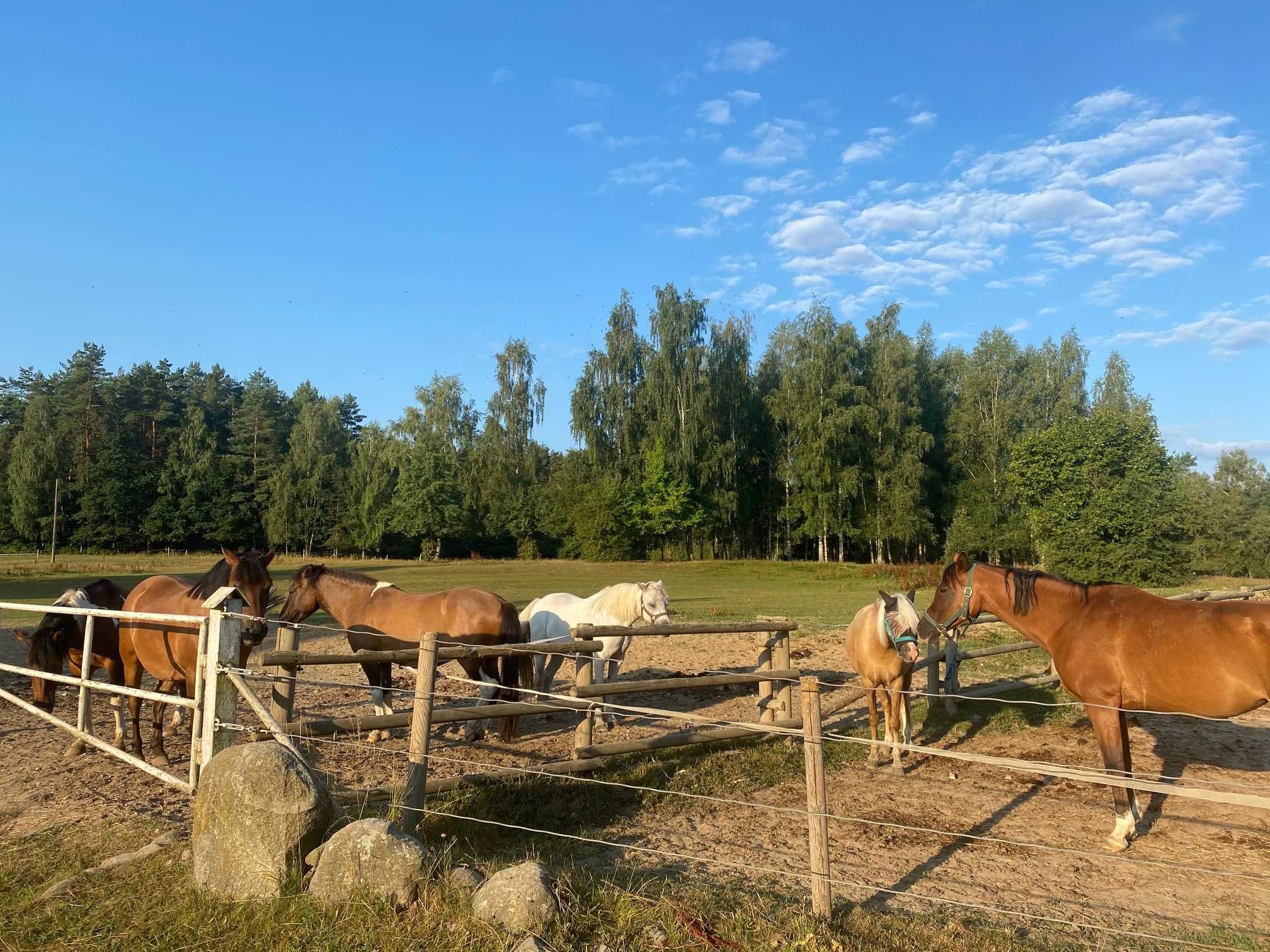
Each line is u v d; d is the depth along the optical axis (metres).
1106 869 5.21
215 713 5.18
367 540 67.19
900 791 6.87
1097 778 3.63
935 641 7.69
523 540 68.12
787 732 4.97
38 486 67.38
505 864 4.76
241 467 74.19
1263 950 3.98
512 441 67.56
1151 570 34.12
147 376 79.06
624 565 54.53
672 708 10.13
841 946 3.75
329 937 3.55
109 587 8.69
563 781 6.42
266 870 3.95
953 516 54.09
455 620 7.79
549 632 9.25
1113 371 56.34
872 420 50.06
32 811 5.64
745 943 3.71
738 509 57.56
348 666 11.73
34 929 3.72
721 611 22.73
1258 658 5.08
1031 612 6.40
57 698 10.08
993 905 4.60
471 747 7.74
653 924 3.80
